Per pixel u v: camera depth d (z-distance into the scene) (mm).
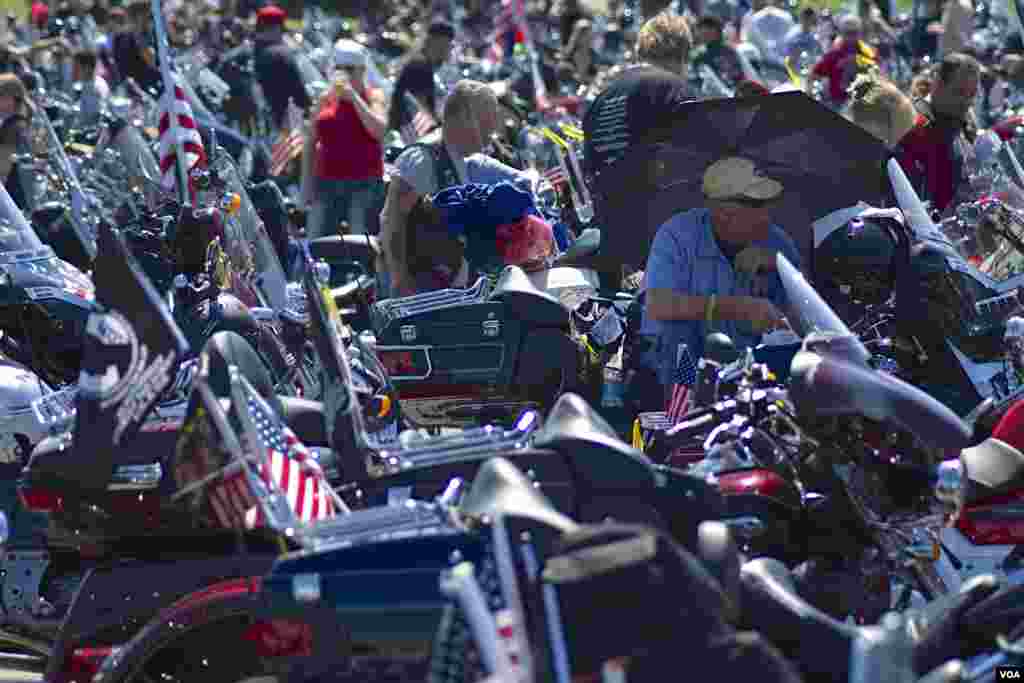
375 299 16469
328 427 10289
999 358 13312
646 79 17984
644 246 14453
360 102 24250
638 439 12484
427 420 14266
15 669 12961
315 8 60188
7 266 13805
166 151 18266
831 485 10094
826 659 8484
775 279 13375
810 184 13867
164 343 8906
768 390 10070
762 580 8773
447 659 7367
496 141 18656
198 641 10250
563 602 7000
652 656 6914
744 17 42031
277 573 8328
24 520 11883
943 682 8008
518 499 8250
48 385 13680
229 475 9102
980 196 16078
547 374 14000
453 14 52844
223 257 14273
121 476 10492
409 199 16797
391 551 8297
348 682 8289
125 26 37438
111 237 9016
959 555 11008
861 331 13305
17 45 44188
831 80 33125
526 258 15742
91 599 10328
